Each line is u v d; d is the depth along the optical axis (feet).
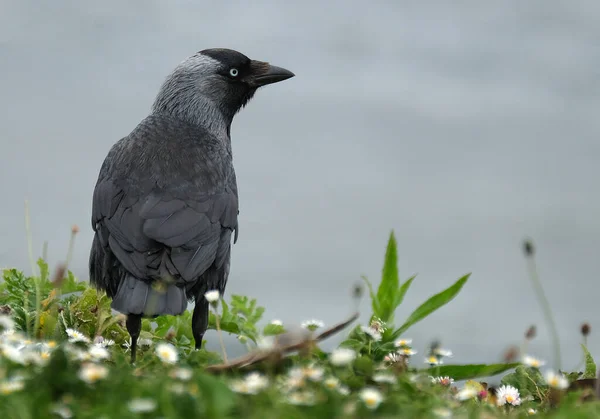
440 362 22.24
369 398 16.52
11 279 26.16
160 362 21.24
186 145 28.84
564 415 16.99
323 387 17.53
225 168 28.96
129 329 25.61
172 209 26.81
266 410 16.31
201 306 27.63
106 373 17.15
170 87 33.45
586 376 23.95
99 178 28.30
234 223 28.48
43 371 16.78
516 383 22.98
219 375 20.39
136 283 25.54
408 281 25.13
